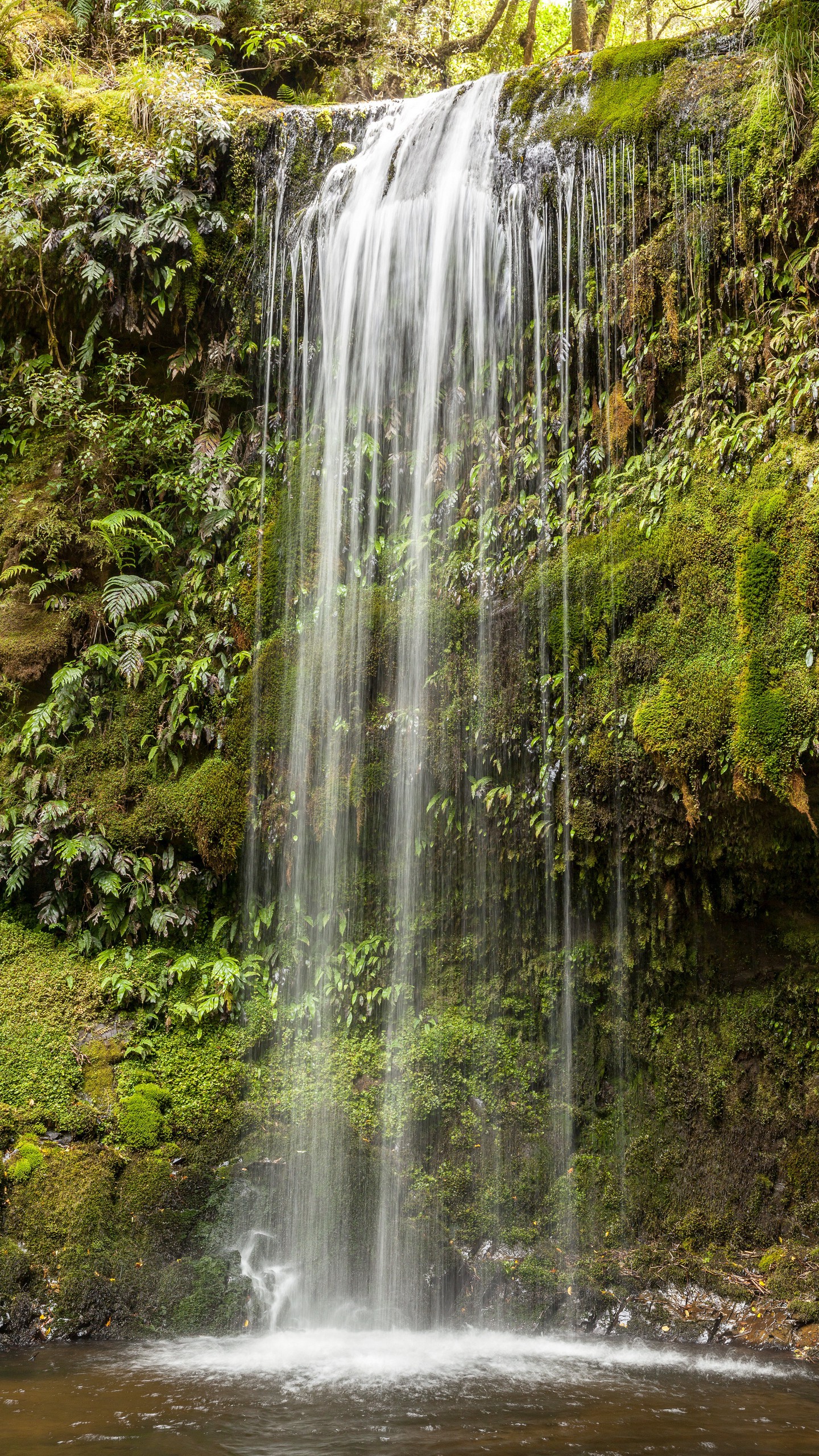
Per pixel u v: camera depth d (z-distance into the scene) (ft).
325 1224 20.98
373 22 37.65
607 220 22.13
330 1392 15.14
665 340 21.03
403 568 24.02
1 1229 18.93
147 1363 16.57
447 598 23.15
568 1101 21.47
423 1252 20.30
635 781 19.70
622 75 22.67
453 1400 14.71
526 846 21.65
